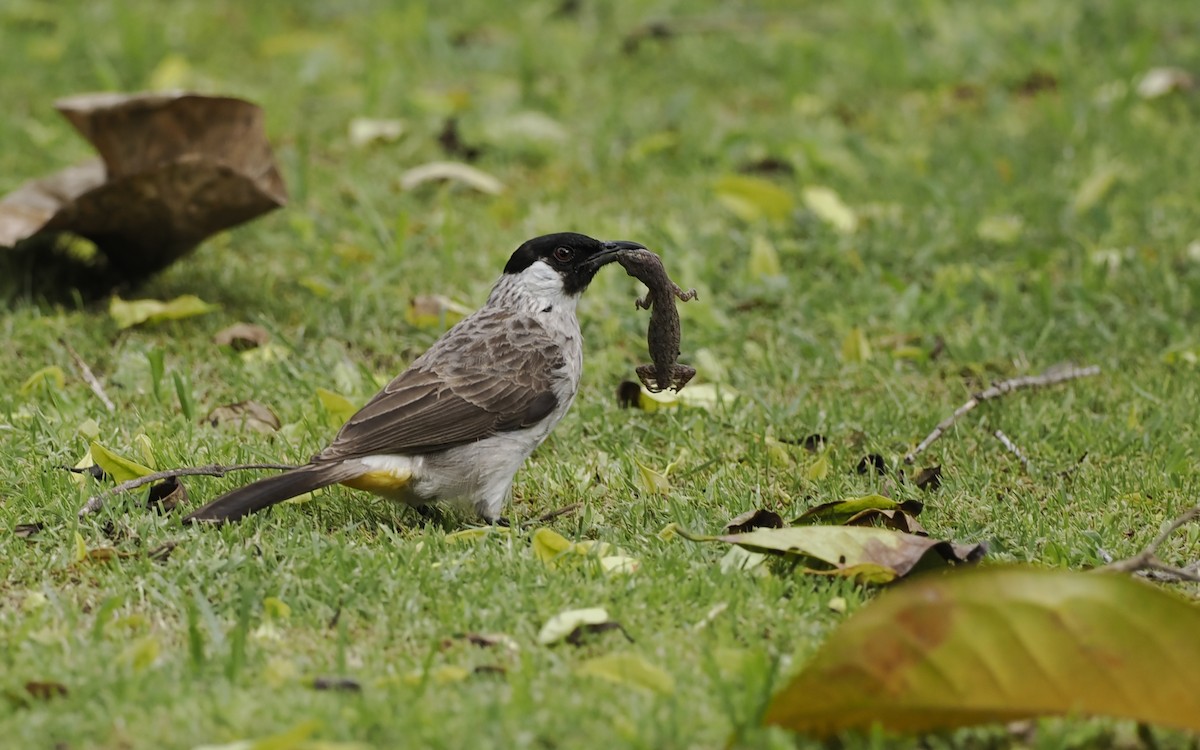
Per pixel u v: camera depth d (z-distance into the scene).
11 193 13.96
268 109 17.86
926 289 14.19
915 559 8.34
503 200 15.47
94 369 12.23
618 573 8.49
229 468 9.27
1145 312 13.38
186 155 12.71
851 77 19.39
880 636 6.49
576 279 10.26
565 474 10.20
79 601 8.21
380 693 7.15
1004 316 13.43
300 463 10.19
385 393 9.49
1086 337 12.96
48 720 6.79
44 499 9.35
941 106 18.62
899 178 16.36
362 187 15.71
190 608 7.86
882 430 11.17
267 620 7.91
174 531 8.95
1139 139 17.23
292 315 13.27
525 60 18.72
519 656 7.66
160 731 6.77
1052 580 6.44
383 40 20.33
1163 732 6.89
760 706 6.79
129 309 12.62
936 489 10.20
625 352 12.76
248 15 21.47
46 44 19.64
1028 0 21.36
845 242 14.80
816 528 8.48
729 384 12.23
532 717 6.86
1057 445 10.98
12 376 11.88
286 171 16.27
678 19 21.48
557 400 9.90
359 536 9.21
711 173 16.69
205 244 14.69
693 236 14.86
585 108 18.52
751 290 13.71
